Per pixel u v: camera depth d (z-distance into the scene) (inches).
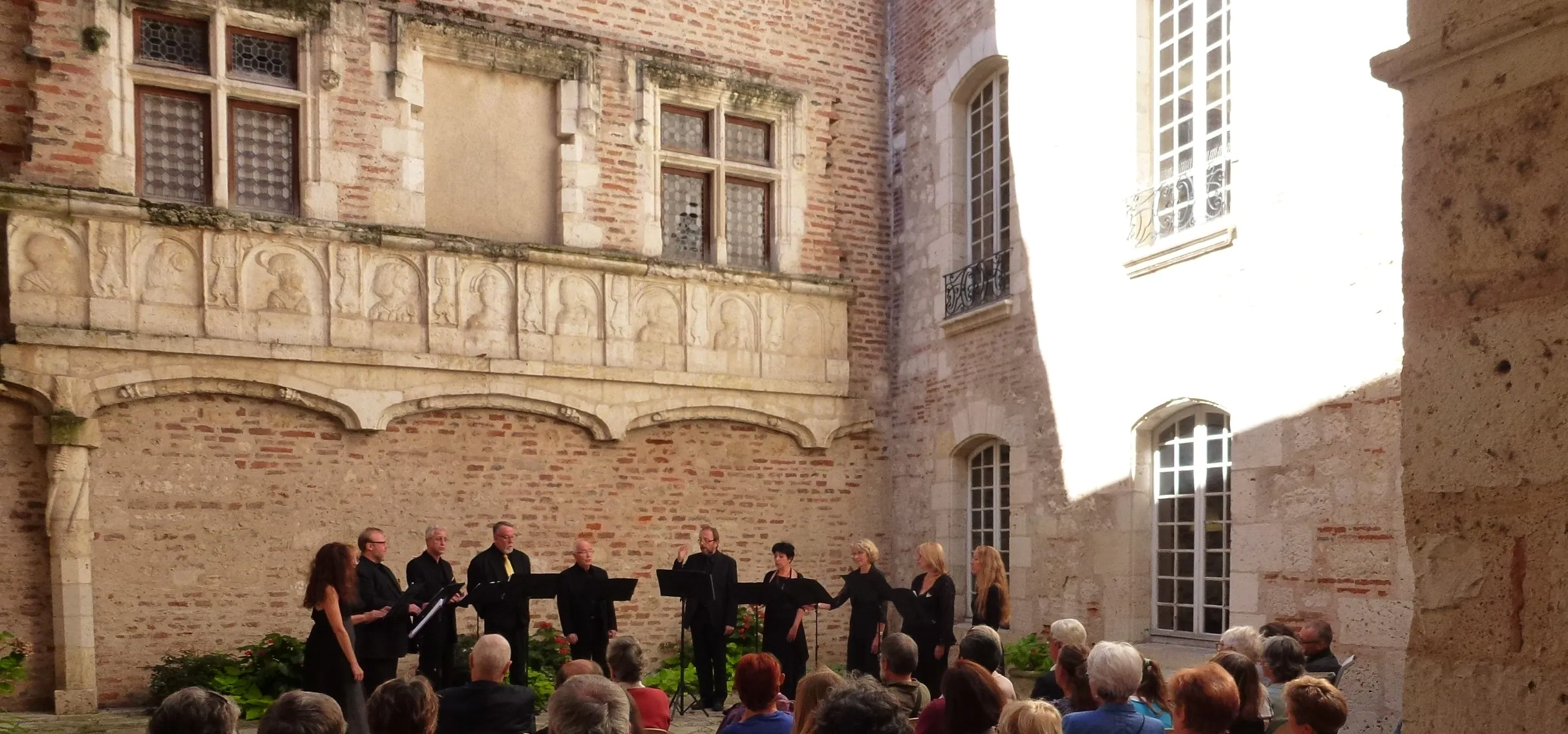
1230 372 347.6
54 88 383.6
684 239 500.1
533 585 338.0
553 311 456.1
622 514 470.0
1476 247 80.4
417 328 432.1
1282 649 213.5
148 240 391.5
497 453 446.9
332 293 418.3
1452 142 82.6
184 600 390.9
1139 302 387.2
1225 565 359.6
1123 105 399.5
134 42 401.1
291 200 425.7
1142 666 181.5
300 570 409.4
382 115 436.1
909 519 518.6
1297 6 329.1
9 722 347.3
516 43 459.8
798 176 519.2
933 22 516.1
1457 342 81.4
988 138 489.4
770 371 501.0
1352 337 307.1
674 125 501.4
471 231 453.7
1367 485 301.3
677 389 479.2
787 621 368.8
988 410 466.0
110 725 343.3
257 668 382.0
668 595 351.6
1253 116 344.2
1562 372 74.1
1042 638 424.8
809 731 150.0
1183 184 374.9
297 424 413.4
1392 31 298.7
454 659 379.9
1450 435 81.4
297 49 428.1
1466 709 78.4
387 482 426.3
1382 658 294.7
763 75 515.2
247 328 403.5
